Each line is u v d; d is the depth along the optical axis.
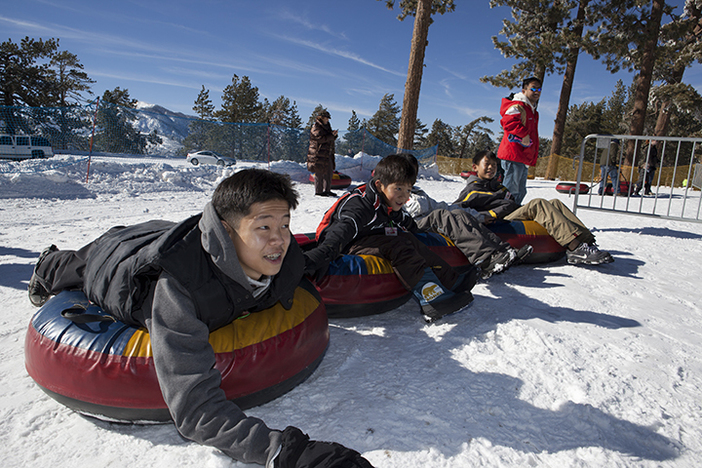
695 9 22.42
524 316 2.79
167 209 7.24
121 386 1.55
